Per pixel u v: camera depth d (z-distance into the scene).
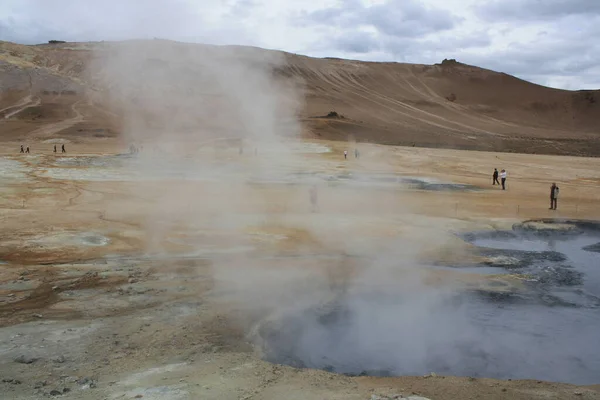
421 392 5.72
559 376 6.84
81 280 9.95
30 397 5.43
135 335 7.37
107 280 9.99
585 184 28.11
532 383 6.03
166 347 6.96
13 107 62.66
